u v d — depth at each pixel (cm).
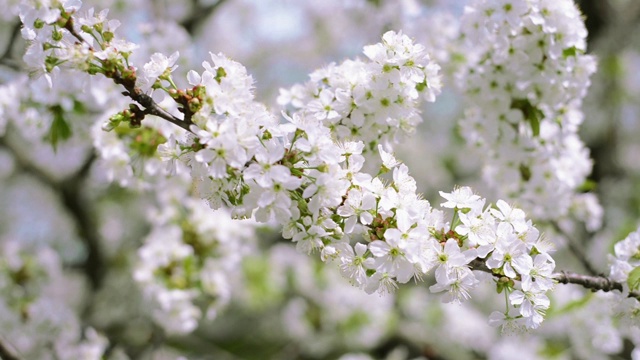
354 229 326
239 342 1254
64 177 956
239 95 321
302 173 321
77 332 706
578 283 394
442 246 321
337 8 1089
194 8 874
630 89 1295
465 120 557
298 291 1077
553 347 891
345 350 1114
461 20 489
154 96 336
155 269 650
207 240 659
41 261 750
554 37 472
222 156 307
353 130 413
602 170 1217
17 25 554
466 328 1055
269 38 1213
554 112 535
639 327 407
